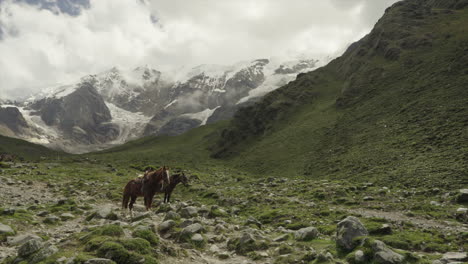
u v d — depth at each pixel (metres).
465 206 20.58
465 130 47.03
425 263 7.98
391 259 7.79
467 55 76.69
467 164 32.97
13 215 14.23
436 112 59.81
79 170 57.19
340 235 9.57
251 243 10.76
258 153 97.69
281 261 9.15
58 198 25.03
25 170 46.28
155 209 21.17
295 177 62.41
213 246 10.95
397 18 136.38
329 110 102.88
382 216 19.16
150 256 8.27
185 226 12.72
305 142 85.88
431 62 87.88
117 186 35.28
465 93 61.22
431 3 155.00
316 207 22.08
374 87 96.38
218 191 33.06
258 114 135.00
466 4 129.62
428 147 46.50
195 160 123.38
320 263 8.41
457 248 11.09
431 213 19.02
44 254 7.93
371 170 46.75
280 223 16.78
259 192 31.72
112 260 7.66
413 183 32.22
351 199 25.06
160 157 131.25
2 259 8.40
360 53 138.12
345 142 71.62
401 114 68.62
